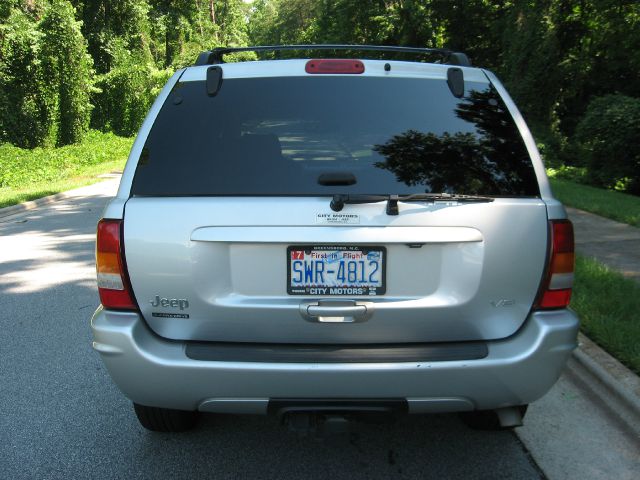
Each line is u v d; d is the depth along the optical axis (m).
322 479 2.92
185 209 2.52
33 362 4.46
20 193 15.17
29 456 3.15
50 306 5.87
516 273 2.55
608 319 4.59
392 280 2.53
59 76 30.45
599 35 22.12
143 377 2.53
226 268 2.53
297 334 2.54
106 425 3.48
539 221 2.57
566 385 3.96
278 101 2.84
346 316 2.51
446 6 31.92
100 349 2.56
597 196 11.99
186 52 46.94
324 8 44.81
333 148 2.71
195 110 2.82
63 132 31.25
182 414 3.18
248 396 2.50
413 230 2.49
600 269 6.05
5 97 28.22
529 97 23.23
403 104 2.84
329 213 2.49
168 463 3.07
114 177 20.91
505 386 2.52
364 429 3.40
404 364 2.45
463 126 2.78
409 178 2.63
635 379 3.74
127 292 2.56
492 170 2.68
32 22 30.23
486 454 3.14
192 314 2.54
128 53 38.00
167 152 2.69
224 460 3.10
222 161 2.65
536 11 23.02
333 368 2.43
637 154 14.74
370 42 38.25
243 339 2.56
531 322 2.57
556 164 19.41
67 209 13.05
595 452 3.16
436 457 3.12
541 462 3.07
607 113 14.95
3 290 6.45
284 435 3.34
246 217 2.49
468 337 2.57
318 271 2.52
